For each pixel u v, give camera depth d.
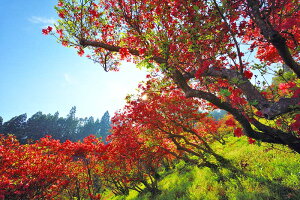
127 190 16.53
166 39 5.12
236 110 4.37
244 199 5.25
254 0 3.39
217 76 4.53
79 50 6.93
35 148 12.27
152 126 11.15
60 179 12.30
